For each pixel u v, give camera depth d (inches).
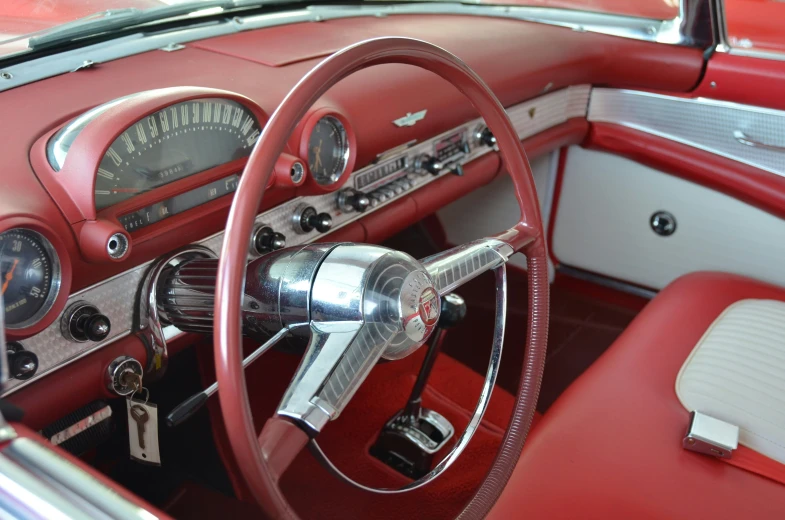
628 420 43.4
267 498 25.5
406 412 57.7
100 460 55.8
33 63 43.7
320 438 60.1
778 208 69.5
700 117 72.1
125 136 34.7
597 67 74.2
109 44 48.3
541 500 37.9
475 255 36.4
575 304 85.0
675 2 70.4
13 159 33.3
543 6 78.5
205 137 38.7
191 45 52.4
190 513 53.6
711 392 45.1
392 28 65.7
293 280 31.6
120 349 36.8
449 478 56.8
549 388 72.6
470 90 37.4
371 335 30.1
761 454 40.9
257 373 66.5
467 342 78.5
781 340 50.1
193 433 59.0
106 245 32.5
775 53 66.2
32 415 33.4
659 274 80.4
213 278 36.5
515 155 39.7
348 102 47.8
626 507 37.3
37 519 20.0
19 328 31.2
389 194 52.9
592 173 81.3
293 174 40.8
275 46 54.4
